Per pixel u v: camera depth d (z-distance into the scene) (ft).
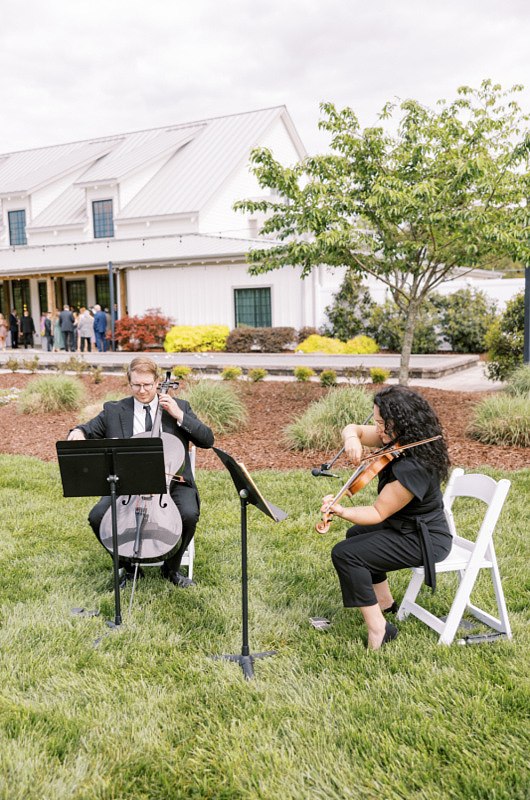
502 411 26.30
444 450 10.77
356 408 26.58
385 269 32.30
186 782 8.13
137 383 14.01
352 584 10.94
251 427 30.48
